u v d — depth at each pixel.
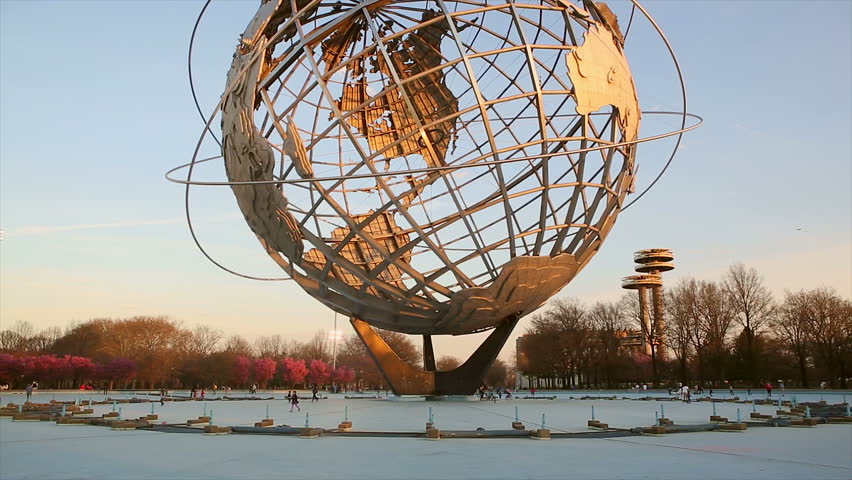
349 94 35.09
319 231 29.38
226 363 102.94
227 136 27.70
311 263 30.05
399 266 27.27
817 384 79.38
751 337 73.81
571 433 17.17
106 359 98.06
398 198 24.80
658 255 112.31
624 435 16.95
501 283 26.92
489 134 22.23
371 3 22.67
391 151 34.53
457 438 16.25
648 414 25.36
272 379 116.81
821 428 19.27
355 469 10.84
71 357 89.44
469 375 33.22
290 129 24.48
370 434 17.06
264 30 27.17
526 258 25.98
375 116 35.41
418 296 30.17
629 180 28.20
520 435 16.50
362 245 33.16
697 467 11.01
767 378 75.81
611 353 90.19
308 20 29.08
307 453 13.14
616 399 42.97
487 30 28.53
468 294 27.48
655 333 85.25
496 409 28.03
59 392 72.00
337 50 33.66
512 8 22.62
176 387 105.38
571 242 28.33
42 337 121.75
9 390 83.75
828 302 71.25
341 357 160.62
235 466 11.23
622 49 27.11
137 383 101.50
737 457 12.40
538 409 28.39
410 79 22.03
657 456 12.54
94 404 34.44
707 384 83.38
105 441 15.68
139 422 19.75
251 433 17.86
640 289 94.44
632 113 26.27
